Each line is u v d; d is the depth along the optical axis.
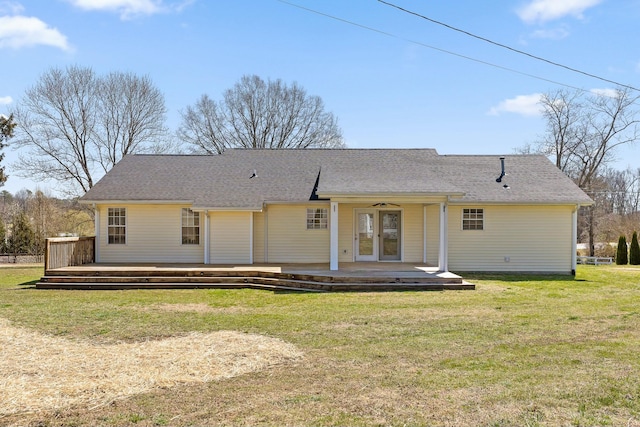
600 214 38.81
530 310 9.98
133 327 8.54
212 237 16.34
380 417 4.52
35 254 28.78
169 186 17.48
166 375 5.81
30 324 8.78
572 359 6.38
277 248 17.16
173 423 4.44
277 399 5.00
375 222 17.66
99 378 5.70
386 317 9.29
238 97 38.28
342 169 17.80
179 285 13.60
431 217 17.08
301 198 16.88
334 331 8.14
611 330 8.13
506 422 4.37
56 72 28.48
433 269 15.15
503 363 6.22
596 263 26.61
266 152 20.44
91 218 33.09
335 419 4.48
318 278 13.30
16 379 5.64
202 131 37.78
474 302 10.95
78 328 8.46
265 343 7.31
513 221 16.64
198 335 7.89
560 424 4.33
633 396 4.98
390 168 17.94
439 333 7.95
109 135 30.27
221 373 5.90
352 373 5.86
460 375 5.73
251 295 12.27
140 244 16.97
